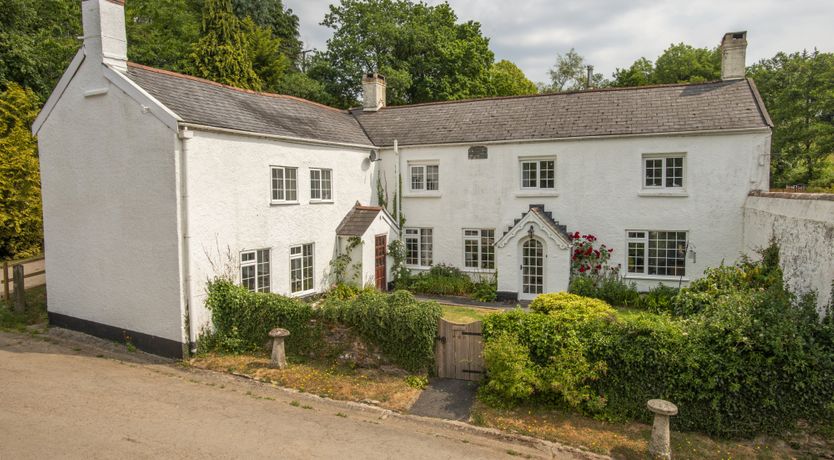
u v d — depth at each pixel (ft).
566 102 66.64
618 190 58.59
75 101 44.37
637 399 30.68
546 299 38.73
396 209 68.80
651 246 58.29
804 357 27.48
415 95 117.60
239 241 45.55
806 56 131.23
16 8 82.64
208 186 41.93
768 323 29.30
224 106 47.67
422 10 124.16
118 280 43.42
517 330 33.68
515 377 31.07
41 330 47.55
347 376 37.29
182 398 32.17
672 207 56.65
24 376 34.55
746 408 28.68
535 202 62.23
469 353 36.50
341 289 56.59
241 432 27.48
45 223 48.39
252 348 41.81
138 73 43.42
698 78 131.44
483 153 64.23
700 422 29.45
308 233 55.06
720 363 28.99
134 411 29.48
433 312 37.37
